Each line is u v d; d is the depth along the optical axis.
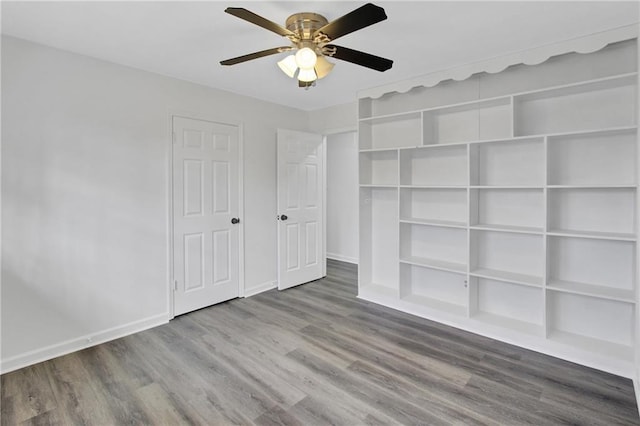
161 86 3.15
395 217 3.84
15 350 2.44
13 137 2.38
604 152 2.57
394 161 3.78
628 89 2.46
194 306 3.50
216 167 3.62
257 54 2.09
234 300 3.83
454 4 2.00
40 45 2.49
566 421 1.90
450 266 3.23
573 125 2.68
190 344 2.82
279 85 3.50
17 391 2.18
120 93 2.90
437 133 3.43
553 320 2.83
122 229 2.94
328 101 4.13
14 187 2.40
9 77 2.36
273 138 4.17
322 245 4.75
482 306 3.22
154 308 3.18
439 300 3.50
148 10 2.05
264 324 3.21
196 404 2.06
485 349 2.73
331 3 1.96
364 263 3.95
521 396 2.12
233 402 2.08
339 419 1.93
